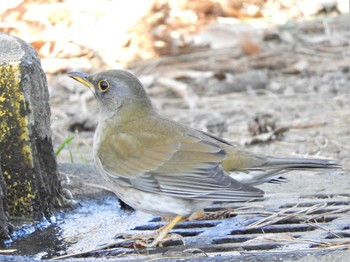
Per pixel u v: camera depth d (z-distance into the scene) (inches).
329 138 577.9
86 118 626.8
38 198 414.9
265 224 394.3
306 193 443.5
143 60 805.9
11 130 406.6
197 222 405.4
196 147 375.6
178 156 374.3
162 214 380.5
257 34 847.1
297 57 808.9
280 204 423.8
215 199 354.0
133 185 377.7
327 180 471.5
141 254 365.4
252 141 575.8
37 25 838.5
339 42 854.5
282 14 950.4
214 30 864.3
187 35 863.1
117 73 401.1
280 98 709.3
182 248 366.9
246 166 368.2
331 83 740.7
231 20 922.1
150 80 743.7
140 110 398.9
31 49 423.2
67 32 830.5
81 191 458.9
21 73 402.9
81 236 399.9
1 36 427.2
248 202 430.9
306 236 371.9
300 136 588.1
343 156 534.0
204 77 758.5
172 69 773.9
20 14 847.7
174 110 681.0
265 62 791.1
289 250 351.3
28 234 404.2
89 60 804.0
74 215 430.6
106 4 882.1
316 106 674.8
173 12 905.5
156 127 389.4
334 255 333.7
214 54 820.0
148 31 855.1
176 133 384.8
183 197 365.7
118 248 374.9
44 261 349.7
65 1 879.7
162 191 371.2
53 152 431.8
